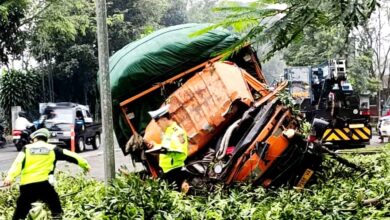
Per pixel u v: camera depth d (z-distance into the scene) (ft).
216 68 32.58
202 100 32.63
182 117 32.96
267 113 30.45
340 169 33.14
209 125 32.04
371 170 33.42
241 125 30.94
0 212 30.25
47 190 25.55
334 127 55.31
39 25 108.58
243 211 22.63
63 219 22.45
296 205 23.66
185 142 30.01
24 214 25.70
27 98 129.29
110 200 21.33
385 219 22.41
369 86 106.32
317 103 56.49
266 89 33.40
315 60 55.98
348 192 27.12
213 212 22.31
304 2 10.22
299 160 30.12
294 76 56.59
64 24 110.52
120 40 157.38
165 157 29.66
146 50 34.06
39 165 25.50
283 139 29.99
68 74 152.05
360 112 55.93
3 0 98.37
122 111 34.81
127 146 33.17
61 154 25.96
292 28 10.43
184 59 33.83
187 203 23.86
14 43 110.01
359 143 56.24
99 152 81.56
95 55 157.69
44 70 150.51
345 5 9.73
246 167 29.53
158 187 22.43
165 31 34.83
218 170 29.58
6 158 74.23
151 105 35.17
